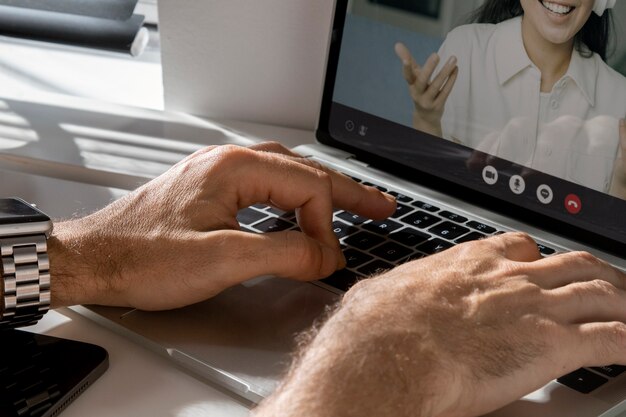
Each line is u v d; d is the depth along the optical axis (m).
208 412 0.58
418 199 0.87
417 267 0.62
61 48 1.31
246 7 1.04
